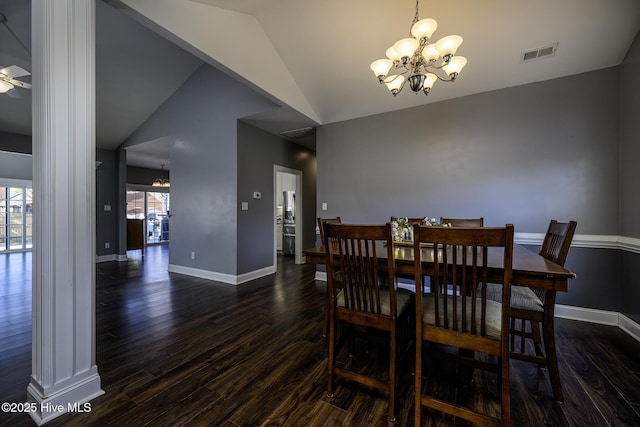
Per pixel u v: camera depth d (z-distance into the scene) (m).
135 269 5.03
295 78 3.37
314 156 5.98
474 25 2.40
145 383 1.68
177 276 4.48
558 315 2.71
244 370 1.82
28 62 3.36
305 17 2.65
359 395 1.58
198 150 4.50
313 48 2.95
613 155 2.48
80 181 1.51
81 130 1.51
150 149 5.92
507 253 1.12
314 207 5.96
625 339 2.23
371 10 2.47
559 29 2.30
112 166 5.93
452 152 3.17
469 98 3.08
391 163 3.54
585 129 2.57
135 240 6.31
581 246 2.61
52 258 1.41
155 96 4.78
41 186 1.42
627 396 1.55
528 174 2.80
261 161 4.54
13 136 4.71
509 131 2.88
